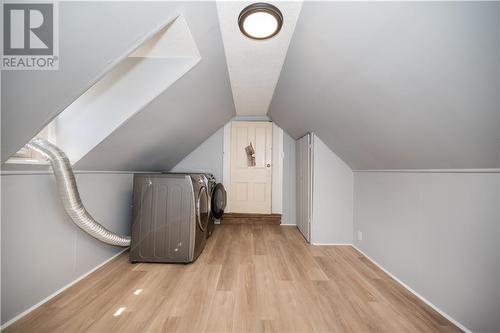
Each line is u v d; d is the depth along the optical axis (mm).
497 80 805
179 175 2205
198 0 1114
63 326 1280
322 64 1520
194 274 1965
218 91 2418
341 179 2941
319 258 2418
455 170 1384
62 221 1661
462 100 961
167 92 1757
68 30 823
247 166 4090
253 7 1191
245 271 2045
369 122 1676
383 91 1293
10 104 930
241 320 1362
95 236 1868
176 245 2176
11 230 1301
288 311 1459
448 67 892
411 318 1416
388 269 2080
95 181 2074
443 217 1488
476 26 730
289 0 1197
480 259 1246
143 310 1439
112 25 906
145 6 929
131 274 1946
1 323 1257
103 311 1423
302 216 3387
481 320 1234
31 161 1380
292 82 2135
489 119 944
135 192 2195
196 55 1611
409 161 1698
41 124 1103
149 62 1678
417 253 1715
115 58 1071
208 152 4082
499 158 1082
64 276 1683
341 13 1054
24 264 1376
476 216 1268
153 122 2051
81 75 1018
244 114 4000
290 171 4023
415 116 1258
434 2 745
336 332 1277
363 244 2598
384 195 2188
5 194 1266
